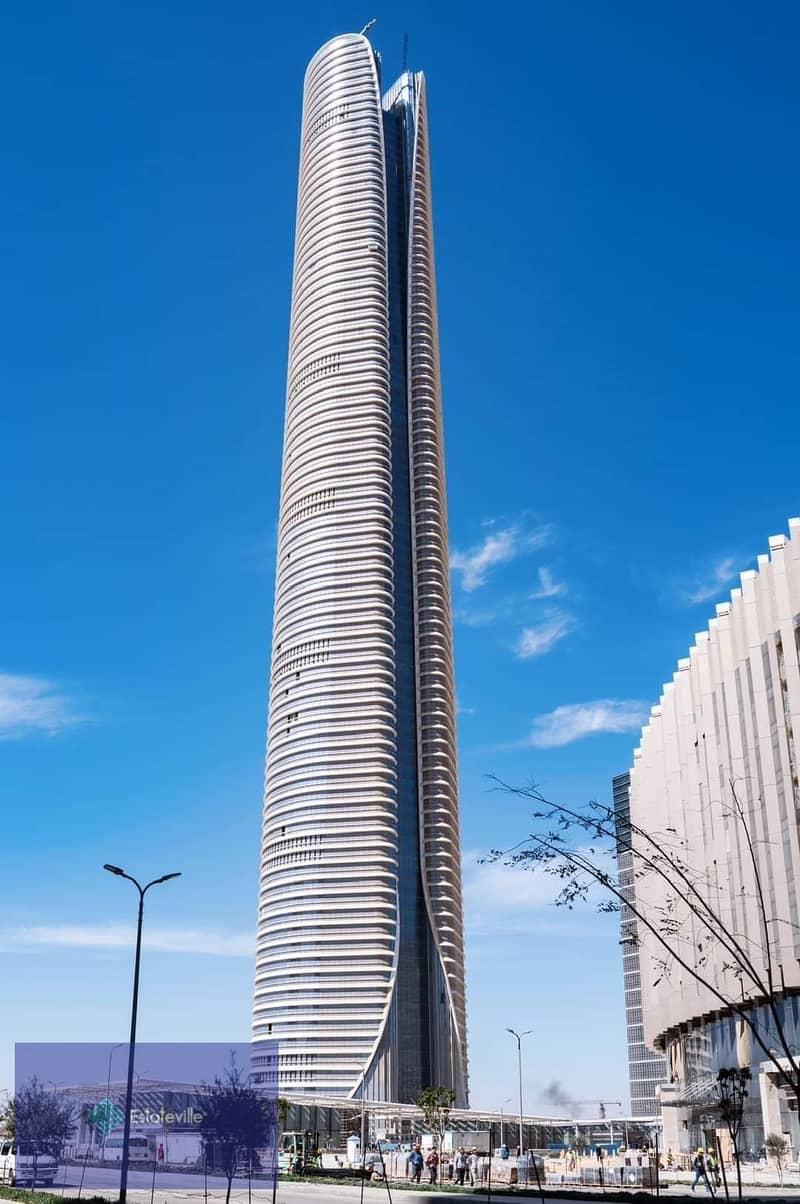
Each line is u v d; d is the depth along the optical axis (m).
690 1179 87.38
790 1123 82.25
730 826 93.62
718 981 93.06
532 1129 163.12
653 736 118.88
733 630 95.56
